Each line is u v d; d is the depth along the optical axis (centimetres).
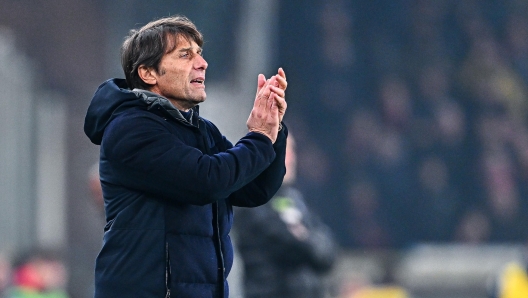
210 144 927
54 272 2470
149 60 884
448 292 4397
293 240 1557
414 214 4838
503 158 5106
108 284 852
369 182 4884
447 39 5497
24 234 3591
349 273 4128
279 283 1566
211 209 893
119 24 4366
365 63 5316
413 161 5038
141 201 860
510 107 5344
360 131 5022
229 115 3966
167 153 839
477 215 4922
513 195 4988
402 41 5422
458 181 5050
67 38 4169
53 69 4072
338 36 5259
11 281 2658
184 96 889
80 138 3981
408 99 5275
